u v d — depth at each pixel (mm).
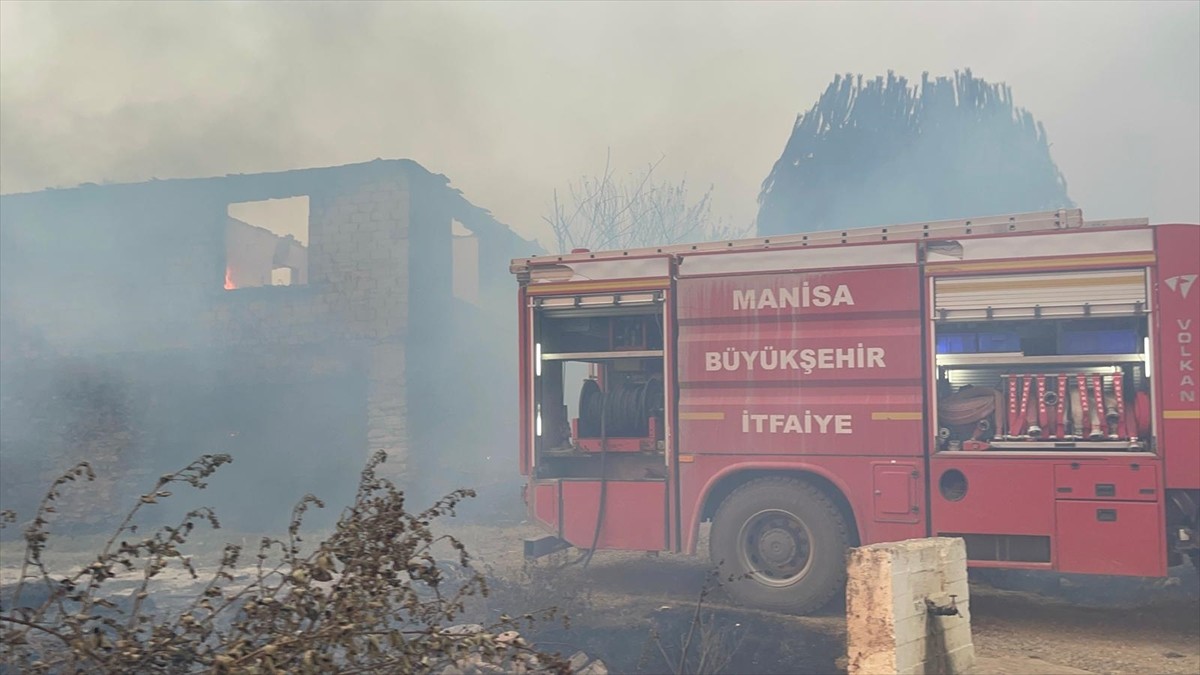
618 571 9266
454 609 3158
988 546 7059
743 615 7312
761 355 7750
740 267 7898
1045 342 7246
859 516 7355
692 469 7867
